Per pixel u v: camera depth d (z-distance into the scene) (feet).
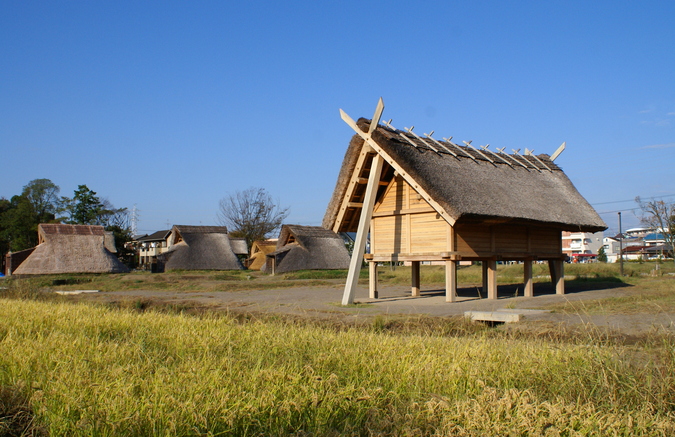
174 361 20.80
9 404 15.83
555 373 17.98
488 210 51.72
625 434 13.69
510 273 120.26
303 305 53.72
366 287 90.43
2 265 219.82
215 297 68.54
